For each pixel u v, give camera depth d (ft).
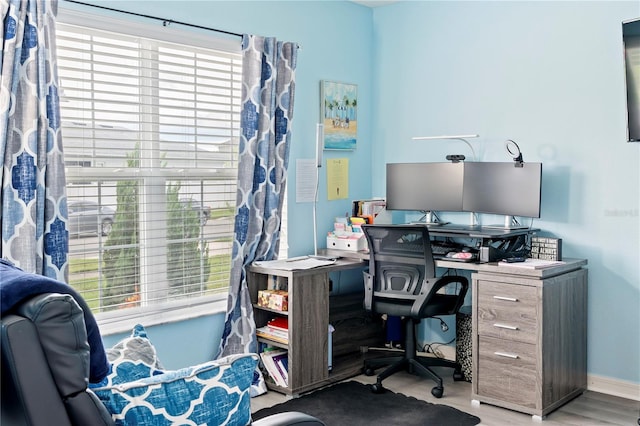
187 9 11.67
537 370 10.68
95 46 10.61
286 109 13.08
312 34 14.07
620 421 10.66
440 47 14.34
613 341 12.00
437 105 14.47
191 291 12.17
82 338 4.34
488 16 13.51
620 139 11.78
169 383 4.97
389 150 15.43
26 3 9.30
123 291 11.16
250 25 12.78
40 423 4.09
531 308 10.71
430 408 11.21
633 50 10.79
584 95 12.19
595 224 12.13
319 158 13.80
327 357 12.48
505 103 13.32
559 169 12.57
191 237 12.12
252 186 12.60
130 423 4.78
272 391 12.18
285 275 11.80
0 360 4.08
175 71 11.71
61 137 9.77
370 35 15.48
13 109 9.18
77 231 10.50
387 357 13.05
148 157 11.43
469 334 12.71
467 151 13.99
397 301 12.44
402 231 11.87
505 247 12.41
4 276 4.48
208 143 12.32
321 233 14.57
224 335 12.41
